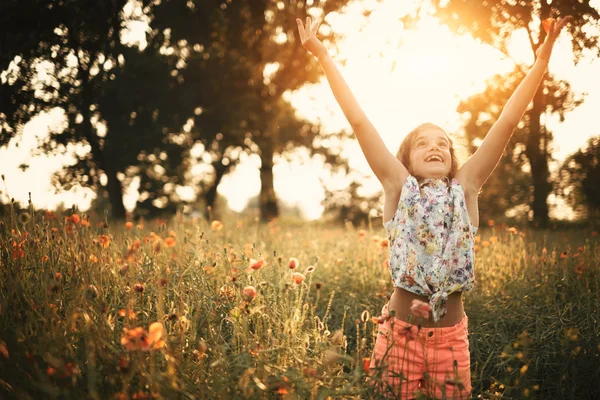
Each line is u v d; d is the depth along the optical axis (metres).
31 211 3.54
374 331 2.97
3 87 5.41
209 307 2.87
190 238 4.43
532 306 3.87
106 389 1.99
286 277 3.18
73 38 5.55
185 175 27.14
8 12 5.04
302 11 13.11
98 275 3.06
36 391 1.96
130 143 14.77
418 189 2.56
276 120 19.50
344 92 2.79
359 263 5.07
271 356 2.45
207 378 2.25
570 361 3.10
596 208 15.44
